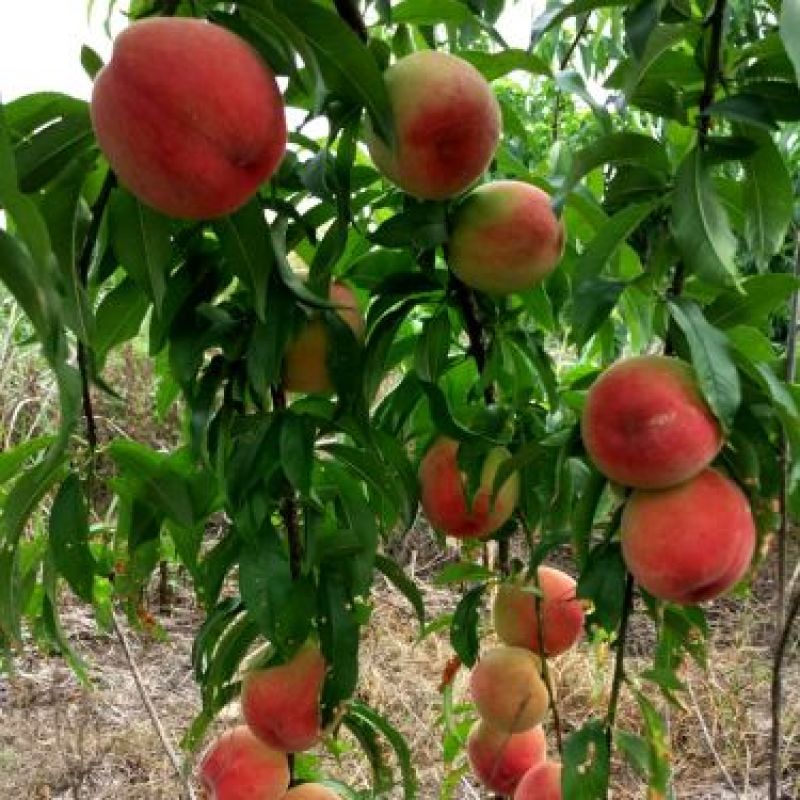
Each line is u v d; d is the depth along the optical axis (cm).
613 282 54
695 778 134
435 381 64
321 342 58
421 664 156
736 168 86
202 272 56
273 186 54
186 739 71
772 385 50
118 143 42
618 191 58
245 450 57
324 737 67
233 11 49
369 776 123
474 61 58
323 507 64
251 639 64
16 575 61
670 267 56
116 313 61
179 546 67
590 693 146
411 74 51
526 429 67
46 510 132
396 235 56
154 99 41
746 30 75
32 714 142
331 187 53
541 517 67
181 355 56
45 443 60
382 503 69
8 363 159
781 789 131
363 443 59
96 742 129
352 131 52
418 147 51
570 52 68
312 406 61
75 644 168
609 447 51
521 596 71
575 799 58
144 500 61
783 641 68
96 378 55
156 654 167
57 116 49
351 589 61
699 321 50
